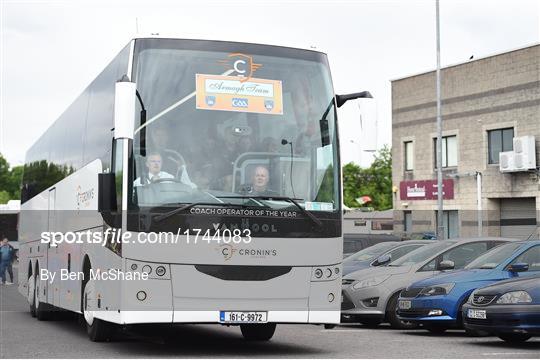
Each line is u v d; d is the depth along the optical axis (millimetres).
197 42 12461
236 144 12188
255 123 12336
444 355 12469
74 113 17250
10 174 156625
